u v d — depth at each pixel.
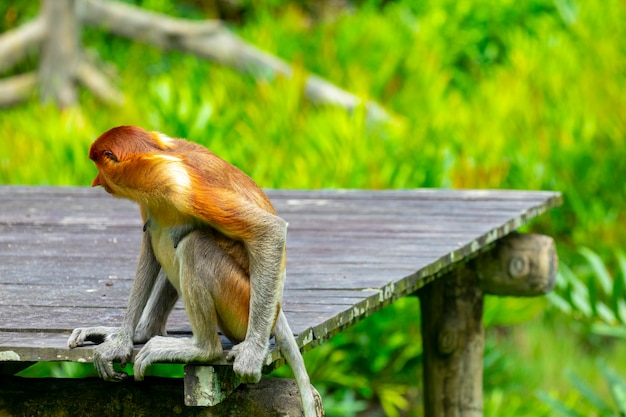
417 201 11.14
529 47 20.05
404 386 13.55
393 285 7.64
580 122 17.17
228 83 18.44
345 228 9.82
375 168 14.21
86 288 7.54
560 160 16.78
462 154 15.14
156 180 5.32
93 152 5.47
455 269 10.61
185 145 5.61
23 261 8.47
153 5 23.84
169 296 6.11
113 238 9.35
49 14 19.69
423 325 10.91
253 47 20.25
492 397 13.18
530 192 11.56
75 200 11.19
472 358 10.70
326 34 22.17
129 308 5.84
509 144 16.52
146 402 6.38
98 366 5.74
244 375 5.35
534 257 10.41
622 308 12.07
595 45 18.69
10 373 6.97
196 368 5.59
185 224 5.53
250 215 5.31
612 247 16.67
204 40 20.11
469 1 23.14
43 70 19.83
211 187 5.32
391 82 20.78
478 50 22.88
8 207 10.83
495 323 14.09
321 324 6.37
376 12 23.97
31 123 16.67
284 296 7.20
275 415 6.21
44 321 6.55
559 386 15.33
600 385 15.33
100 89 19.62
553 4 22.89
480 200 11.14
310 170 14.25
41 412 6.49
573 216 17.06
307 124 15.52
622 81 18.02
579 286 12.52
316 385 13.05
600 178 17.09
